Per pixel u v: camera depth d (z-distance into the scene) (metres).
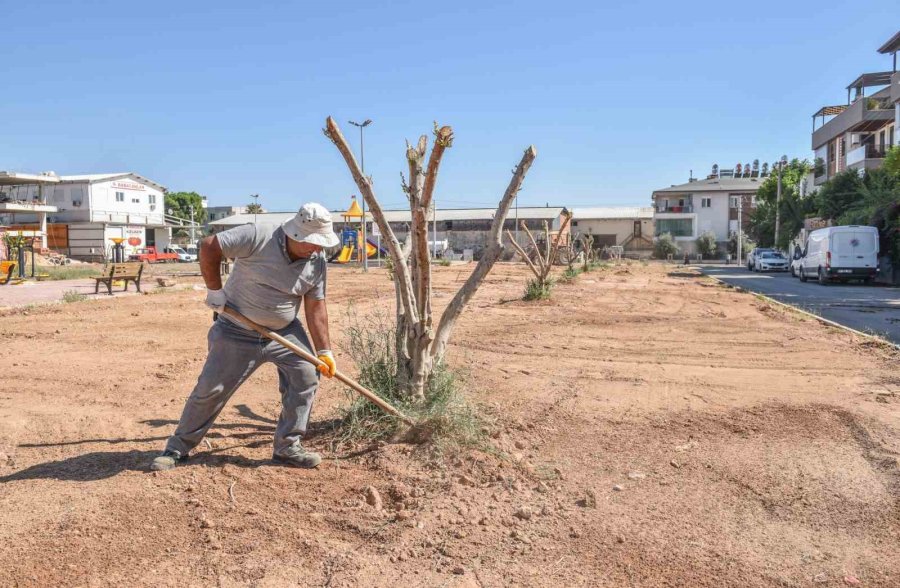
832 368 8.43
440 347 5.39
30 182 52.88
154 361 8.53
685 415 6.14
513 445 5.12
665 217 73.69
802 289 24.59
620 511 4.04
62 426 5.54
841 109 54.81
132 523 3.67
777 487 4.45
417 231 4.98
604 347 9.88
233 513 3.82
